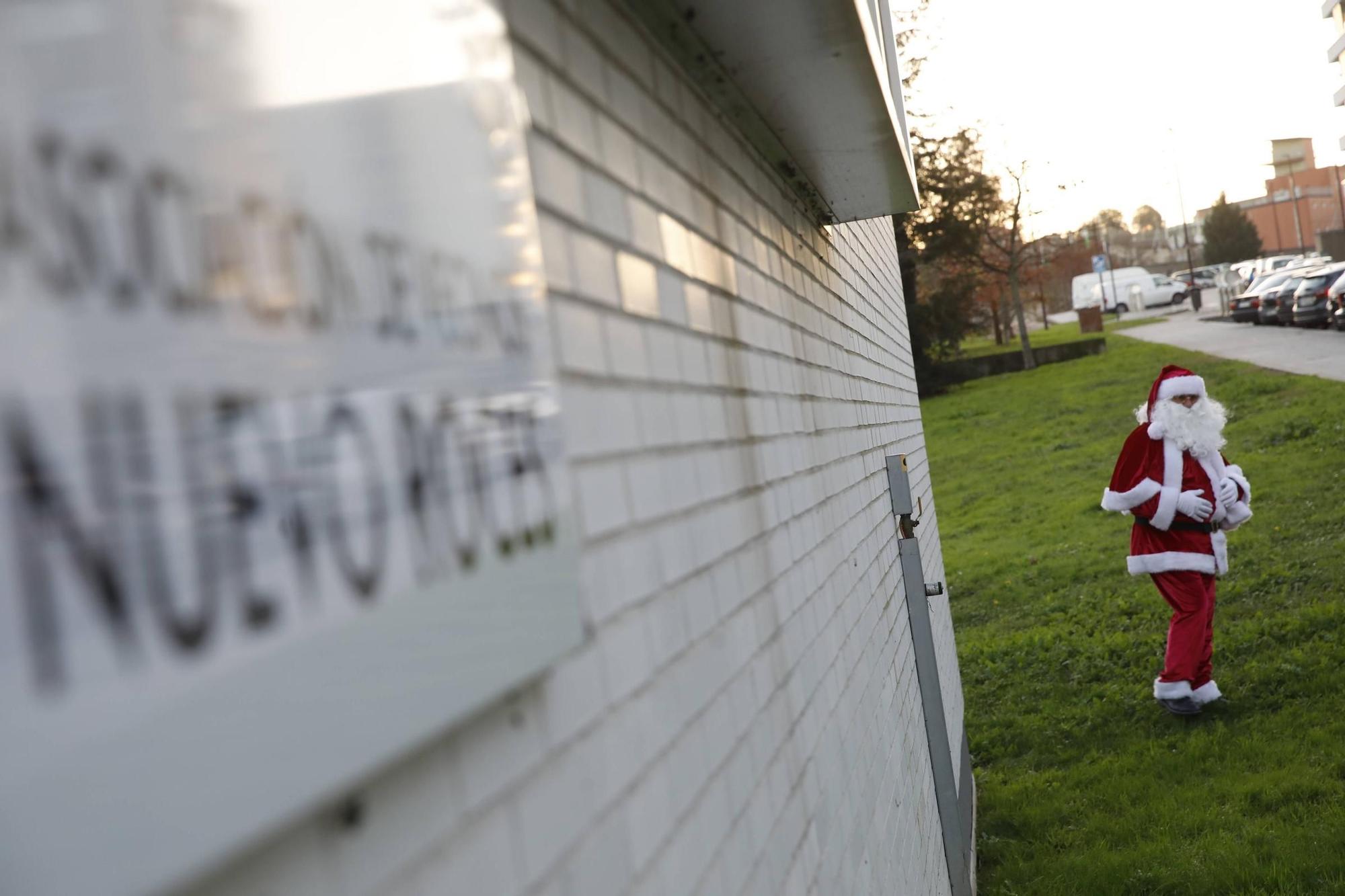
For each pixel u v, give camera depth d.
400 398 1.03
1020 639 12.31
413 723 0.98
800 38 2.53
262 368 0.83
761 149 3.46
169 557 0.71
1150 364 33.75
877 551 4.98
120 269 0.69
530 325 1.37
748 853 2.13
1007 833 7.75
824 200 4.35
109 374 0.68
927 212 38.22
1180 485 8.68
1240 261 80.12
